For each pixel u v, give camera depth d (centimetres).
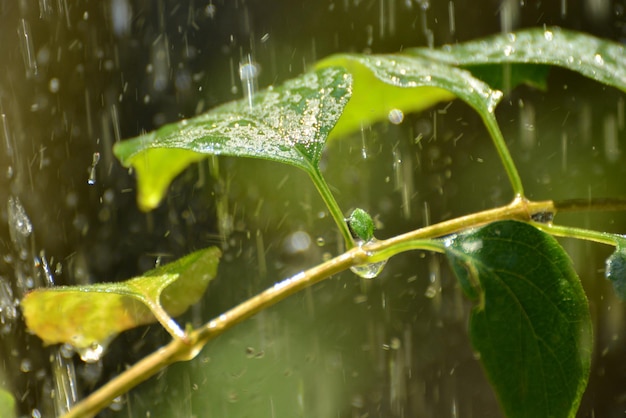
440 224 57
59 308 59
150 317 60
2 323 78
